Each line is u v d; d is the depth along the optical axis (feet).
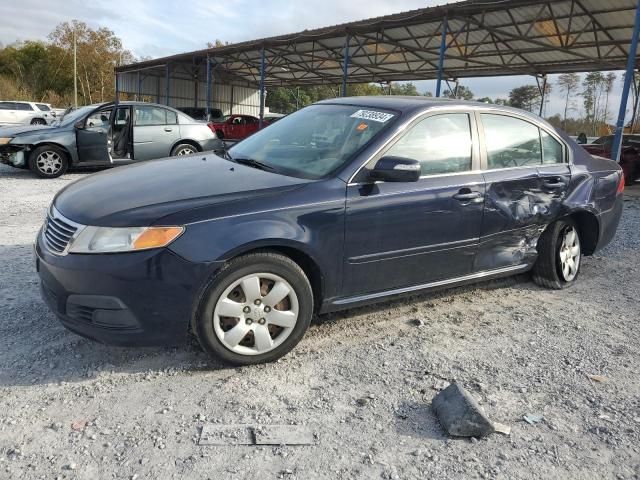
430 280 12.87
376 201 11.41
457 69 78.07
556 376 10.68
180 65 99.09
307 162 12.04
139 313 9.52
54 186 31.63
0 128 36.06
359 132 12.31
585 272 17.79
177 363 10.56
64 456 7.75
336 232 10.96
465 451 8.23
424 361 11.09
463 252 13.17
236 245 9.78
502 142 14.03
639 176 46.80
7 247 17.79
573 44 55.67
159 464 7.66
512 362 11.21
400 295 12.49
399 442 8.39
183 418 8.79
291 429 8.58
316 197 10.77
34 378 9.80
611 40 53.93
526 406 9.55
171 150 37.70
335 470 7.70
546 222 14.90
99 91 176.14
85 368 10.21
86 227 9.65
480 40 61.77
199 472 7.53
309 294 10.84
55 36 174.29
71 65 170.60
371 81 97.50
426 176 12.36
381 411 9.21
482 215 13.25
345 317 13.17
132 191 10.70
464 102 13.69
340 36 60.13
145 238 9.41
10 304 12.93
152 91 111.65
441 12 47.50
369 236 11.44
